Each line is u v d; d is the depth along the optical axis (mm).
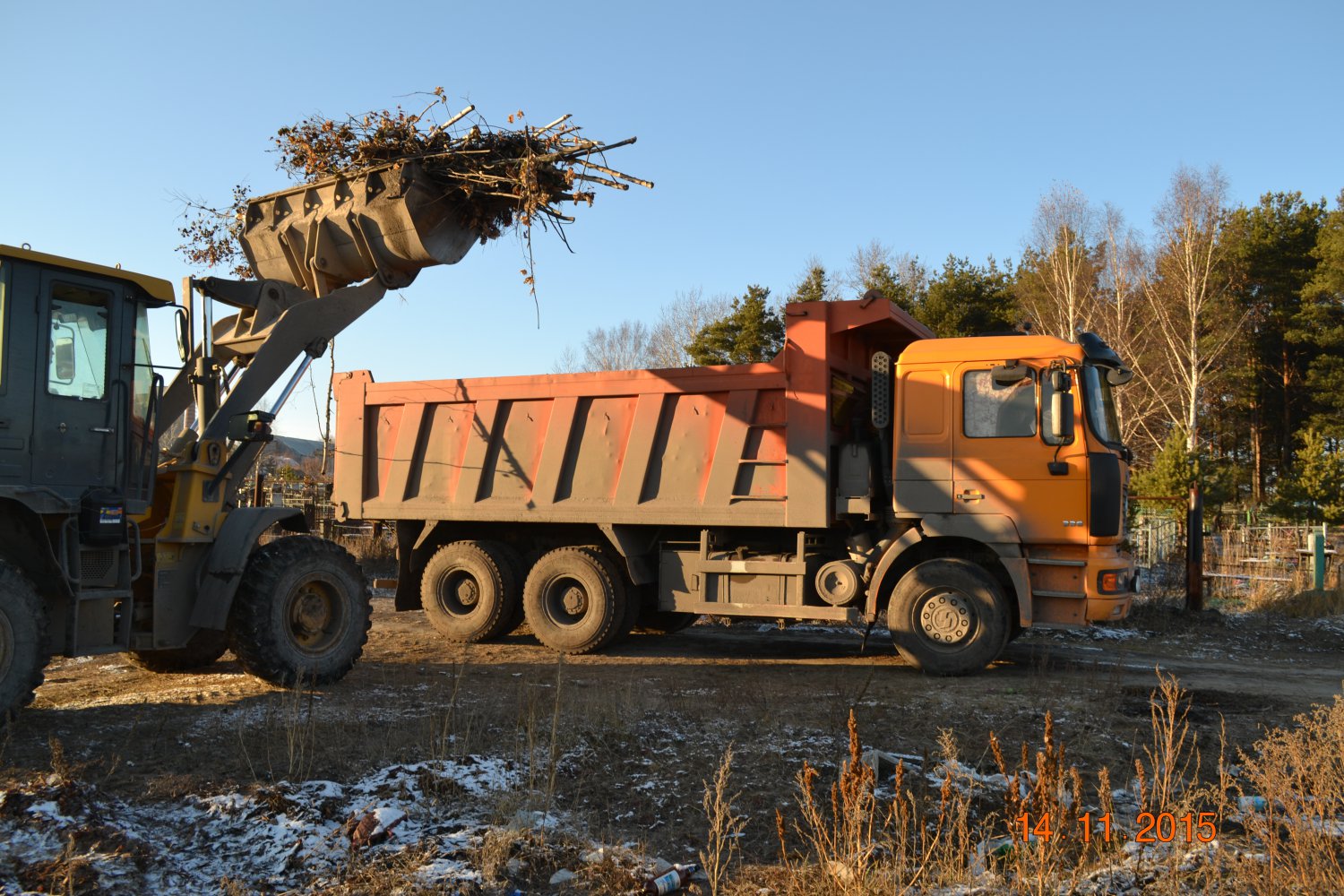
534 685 7926
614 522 10422
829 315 9547
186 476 7391
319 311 8398
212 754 5680
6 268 6188
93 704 7117
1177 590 15102
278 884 4059
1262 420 45438
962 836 4082
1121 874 3955
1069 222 39531
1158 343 40031
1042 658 9469
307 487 24000
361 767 5492
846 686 8273
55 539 6379
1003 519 8828
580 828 4766
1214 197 38750
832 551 10141
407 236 8539
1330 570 17172
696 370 10086
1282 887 3691
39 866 3930
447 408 11508
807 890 3975
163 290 7141
